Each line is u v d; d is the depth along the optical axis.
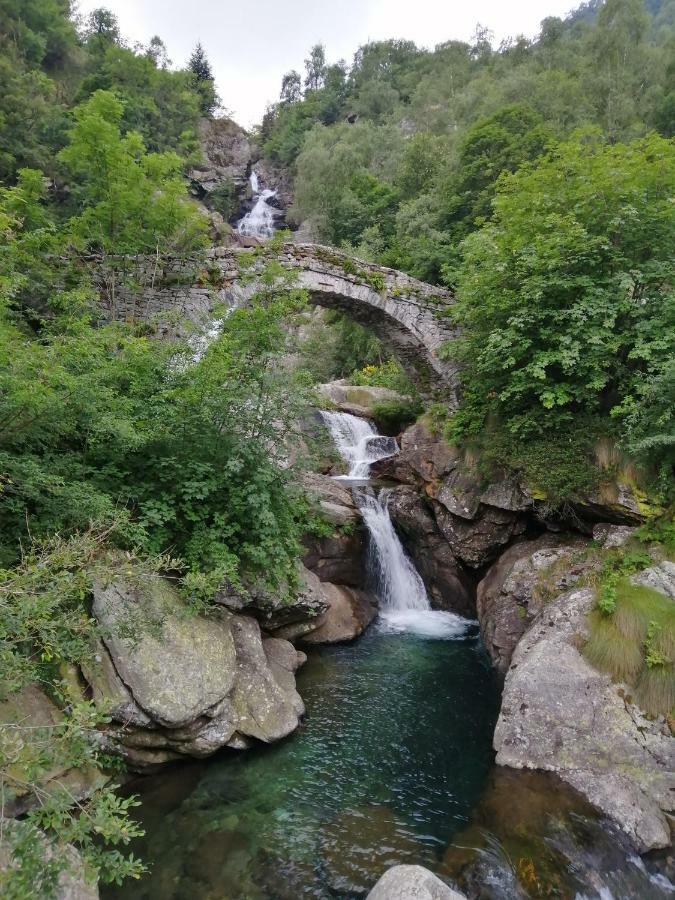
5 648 3.09
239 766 5.46
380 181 34.47
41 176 9.51
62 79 35.91
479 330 10.51
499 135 20.17
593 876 4.16
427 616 10.40
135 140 9.97
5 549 4.85
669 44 38.88
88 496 5.28
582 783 5.09
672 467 7.65
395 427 17.34
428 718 6.57
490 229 10.41
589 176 8.80
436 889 3.60
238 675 6.04
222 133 54.41
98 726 4.79
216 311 7.80
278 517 7.31
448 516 10.45
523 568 8.31
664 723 5.41
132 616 4.81
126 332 8.57
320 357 22.94
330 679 7.49
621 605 6.36
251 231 41.91
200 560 6.38
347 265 13.17
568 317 8.50
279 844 4.45
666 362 7.24
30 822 2.31
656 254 8.64
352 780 5.34
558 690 5.84
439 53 63.41
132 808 4.75
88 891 3.31
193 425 6.72
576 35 52.75
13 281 6.56
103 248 10.16
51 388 4.91
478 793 5.16
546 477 8.35
